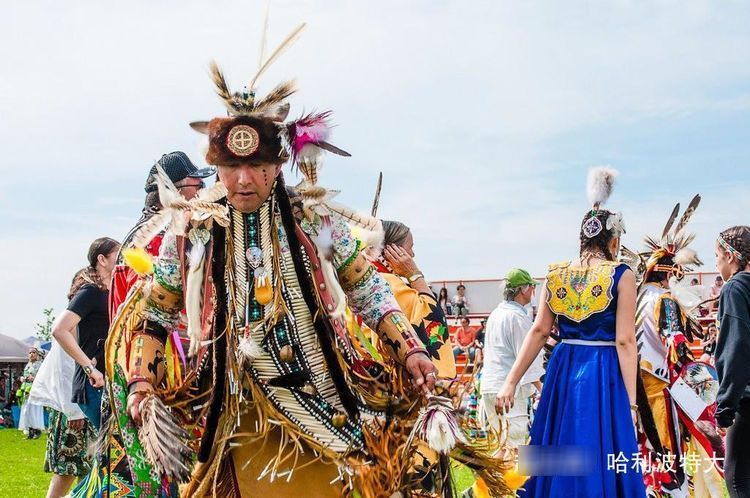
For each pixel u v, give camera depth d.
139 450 3.21
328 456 2.82
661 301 5.55
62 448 5.61
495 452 3.09
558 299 4.56
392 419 2.94
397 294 3.94
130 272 3.61
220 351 2.82
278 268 2.84
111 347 3.06
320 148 2.85
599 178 4.57
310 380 2.85
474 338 15.20
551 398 4.47
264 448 2.84
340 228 2.91
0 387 27.50
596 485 4.22
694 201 5.79
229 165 2.78
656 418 5.41
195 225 2.85
